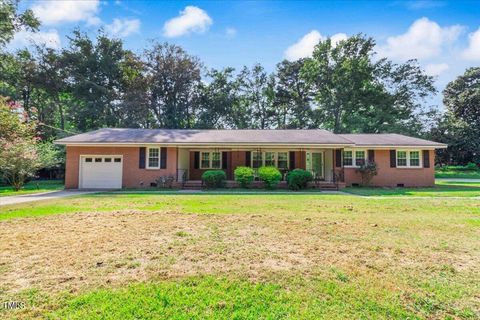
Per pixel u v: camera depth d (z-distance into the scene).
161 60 31.52
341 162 17.16
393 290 3.08
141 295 2.94
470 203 9.62
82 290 3.04
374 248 4.48
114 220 6.52
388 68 31.92
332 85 31.66
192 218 6.76
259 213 7.50
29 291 3.01
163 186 16.03
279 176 15.38
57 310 2.65
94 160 16.50
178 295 2.95
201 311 2.67
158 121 32.66
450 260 3.97
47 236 5.13
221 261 3.91
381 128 30.34
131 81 31.42
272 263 3.84
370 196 11.98
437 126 34.81
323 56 31.91
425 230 5.64
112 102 31.39
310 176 15.41
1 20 21.28
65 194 12.80
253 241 4.85
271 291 3.05
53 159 19.25
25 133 15.56
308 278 3.37
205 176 15.67
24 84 28.47
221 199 10.70
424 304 2.80
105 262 3.85
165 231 5.52
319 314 2.62
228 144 16.02
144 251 4.30
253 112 37.28
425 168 17.75
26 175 16.73
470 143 34.22
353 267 3.71
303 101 35.97
